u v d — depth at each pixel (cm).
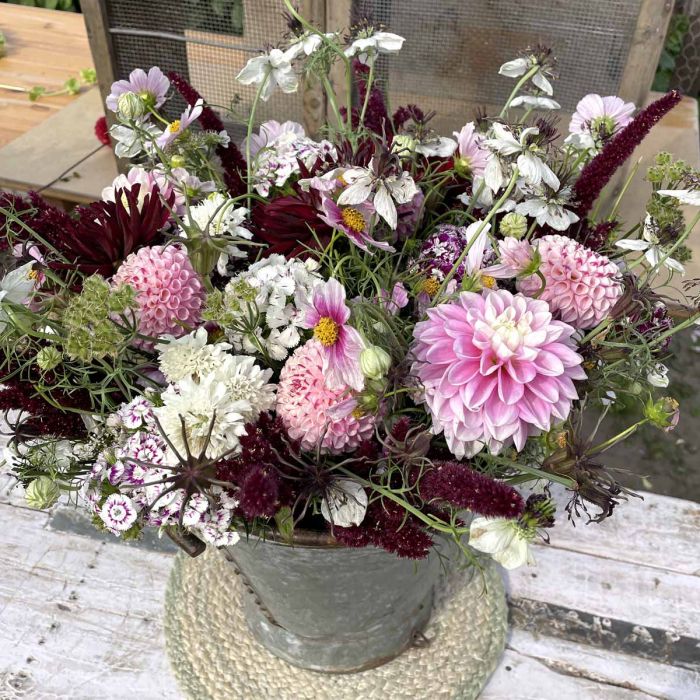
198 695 82
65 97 244
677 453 181
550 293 60
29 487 62
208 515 54
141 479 54
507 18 154
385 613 79
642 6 145
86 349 53
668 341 68
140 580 93
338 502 55
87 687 83
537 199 67
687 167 67
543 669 85
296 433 56
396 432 54
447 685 83
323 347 55
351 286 66
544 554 94
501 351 51
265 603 80
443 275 64
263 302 58
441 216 72
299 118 171
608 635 87
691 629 87
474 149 73
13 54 267
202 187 72
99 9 169
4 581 91
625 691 83
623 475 175
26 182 203
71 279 65
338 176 62
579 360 52
